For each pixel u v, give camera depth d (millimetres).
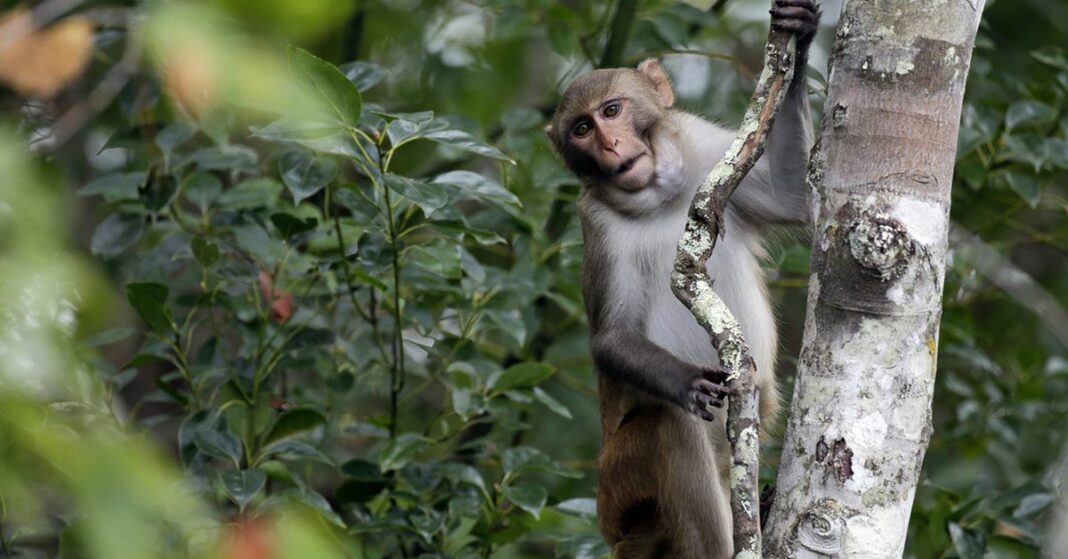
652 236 11461
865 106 7680
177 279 13953
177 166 12500
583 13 16125
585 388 15008
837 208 7691
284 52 9703
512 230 12961
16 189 5551
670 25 14312
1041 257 18219
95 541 4773
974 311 17297
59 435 5238
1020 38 18969
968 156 14461
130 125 13812
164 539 7926
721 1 15719
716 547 11094
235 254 12891
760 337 11180
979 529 12156
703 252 8289
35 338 5793
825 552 7457
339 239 11891
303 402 13039
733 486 7801
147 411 14719
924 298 7578
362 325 13438
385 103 17750
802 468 7625
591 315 11617
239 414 12062
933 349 7633
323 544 5945
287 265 12492
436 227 11555
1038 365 15375
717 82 18734
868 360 7559
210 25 5727
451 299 12547
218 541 6383
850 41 7773
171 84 6254
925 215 7586
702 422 11156
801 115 10469
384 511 12328
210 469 11484
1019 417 14180
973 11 7746
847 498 7492
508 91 18797
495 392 11977
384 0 18219
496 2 14852
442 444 13492
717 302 8219
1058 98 14391
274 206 12828
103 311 7156
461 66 18234
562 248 13531
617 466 11516
